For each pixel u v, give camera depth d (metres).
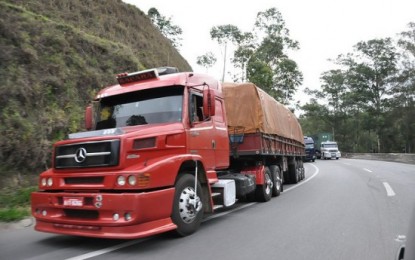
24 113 12.38
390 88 59.47
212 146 8.16
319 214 9.05
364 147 68.50
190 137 7.28
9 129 11.30
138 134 6.30
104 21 30.00
